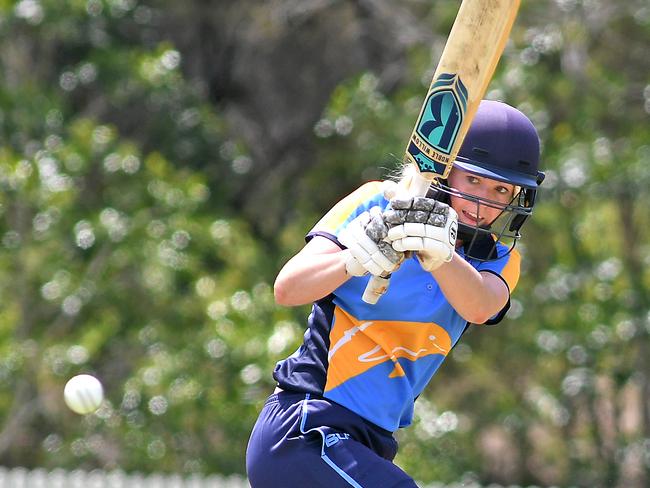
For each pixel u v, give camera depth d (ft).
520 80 130.82
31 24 137.80
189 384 124.36
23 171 128.57
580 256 136.15
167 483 100.68
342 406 40.11
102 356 130.62
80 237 127.75
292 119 175.52
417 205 36.86
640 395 143.02
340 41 171.73
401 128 136.36
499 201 41.50
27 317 130.62
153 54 152.97
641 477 142.00
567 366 139.23
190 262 131.13
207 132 159.22
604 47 147.33
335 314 40.75
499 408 141.69
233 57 178.50
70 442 127.95
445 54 38.45
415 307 40.09
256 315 129.70
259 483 40.93
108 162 133.39
